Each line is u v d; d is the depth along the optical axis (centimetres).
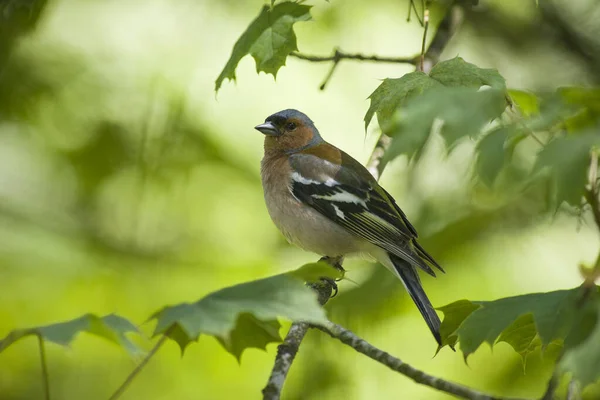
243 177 1337
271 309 473
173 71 1390
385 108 651
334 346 1121
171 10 1438
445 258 1166
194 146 1334
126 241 1300
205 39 1424
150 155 1334
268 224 1324
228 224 1319
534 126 461
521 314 526
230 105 1388
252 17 1440
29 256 1207
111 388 1174
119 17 1420
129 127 1338
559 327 512
